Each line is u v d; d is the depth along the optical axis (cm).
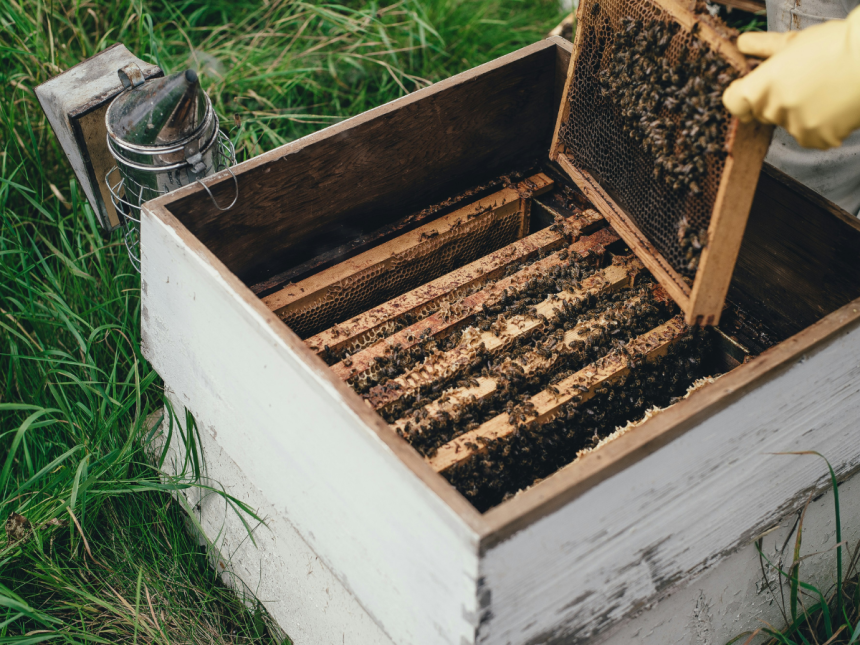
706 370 133
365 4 193
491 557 100
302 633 132
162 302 123
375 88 188
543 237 136
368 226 140
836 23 106
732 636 129
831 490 126
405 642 112
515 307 127
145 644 134
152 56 164
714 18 110
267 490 122
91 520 140
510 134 144
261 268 134
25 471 146
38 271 161
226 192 125
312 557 124
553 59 141
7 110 159
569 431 121
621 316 126
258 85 179
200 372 122
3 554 134
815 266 126
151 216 119
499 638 105
